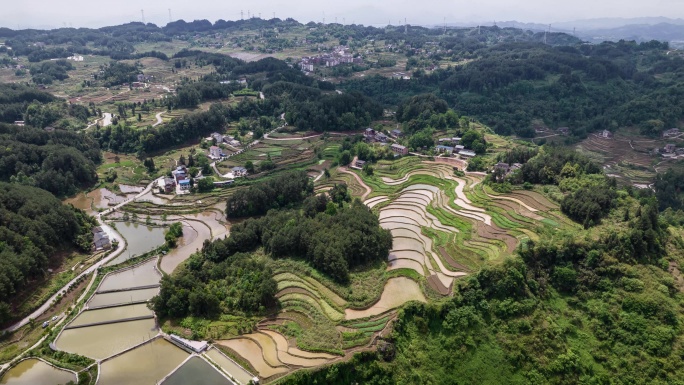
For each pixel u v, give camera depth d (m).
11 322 85.81
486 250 100.31
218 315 85.25
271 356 74.25
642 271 84.94
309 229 105.44
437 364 75.88
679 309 78.38
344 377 70.62
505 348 77.31
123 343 80.06
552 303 85.56
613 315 80.19
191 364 73.88
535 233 102.25
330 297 87.88
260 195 135.88
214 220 135.50
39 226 105.06
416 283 92.44
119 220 135.75
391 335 76.69
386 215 126.31
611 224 97.75
